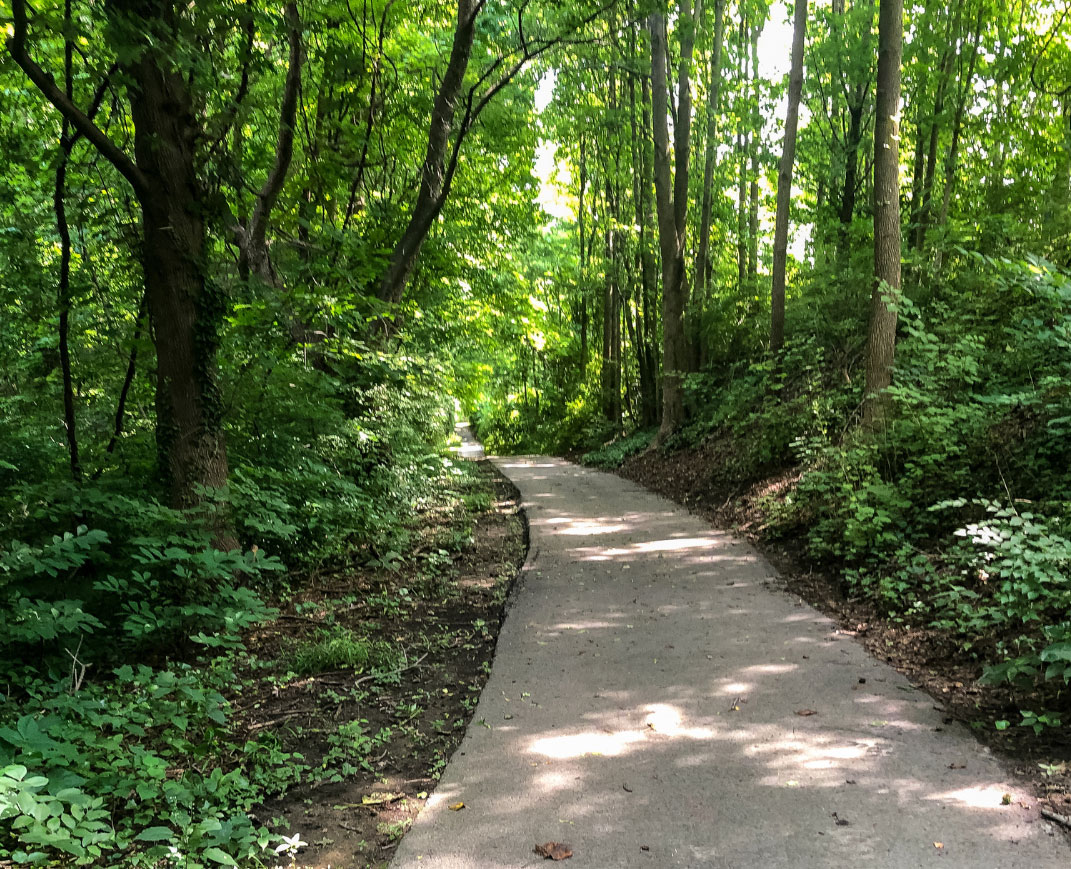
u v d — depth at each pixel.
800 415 11.50
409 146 14.73
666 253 18.56
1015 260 9.35
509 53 12.34
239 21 7.23
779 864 2.93
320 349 10.91
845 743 3.98
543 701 4.79
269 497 7.79
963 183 15.09
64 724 3.83
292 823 3.53
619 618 6.51
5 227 8.47
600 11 11.97
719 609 6.61
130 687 5.21
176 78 6.82
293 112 9.34
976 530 4.90
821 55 14.42
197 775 3.90
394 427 11.69
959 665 4.97
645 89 19.89
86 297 8.36
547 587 7.68
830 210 17.06
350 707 4.96
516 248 22.12
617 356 26.78
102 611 6.24
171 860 3.12
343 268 10.02
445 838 3.26
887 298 8.34
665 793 3.55
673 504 12.95
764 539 9.15
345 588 8.11
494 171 17.98
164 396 6.96
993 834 3.06
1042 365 8.30
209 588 6.44
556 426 32.06
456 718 4.71
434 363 13.83
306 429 10.02
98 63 6.94
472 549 10.01
